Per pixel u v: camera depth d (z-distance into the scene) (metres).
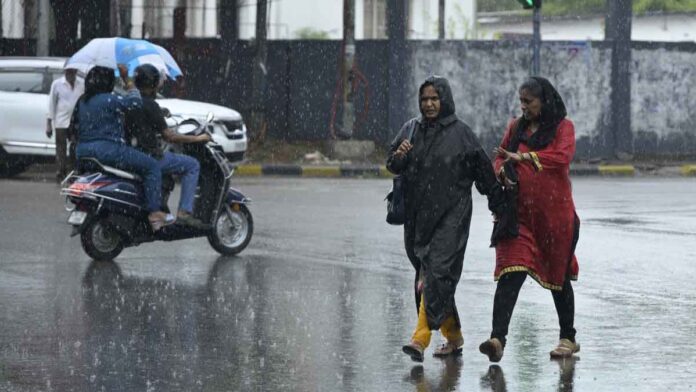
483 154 15.41
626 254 26.02
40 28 50.94
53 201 34.50
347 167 50.31
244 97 57.34
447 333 16.03
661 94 57.91
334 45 56.22
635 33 94.94
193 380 14.49
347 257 25.27
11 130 43.44
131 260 24.50
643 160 57.41
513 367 15.41
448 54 56.19
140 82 23.58
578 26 99.06
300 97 56.66
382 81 56.00
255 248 26.47
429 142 15.51
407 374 14.96
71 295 20.38
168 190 24.41
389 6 55.75
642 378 14.82
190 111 43.59
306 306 19.64
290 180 45.41
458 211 15.52
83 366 15.19
